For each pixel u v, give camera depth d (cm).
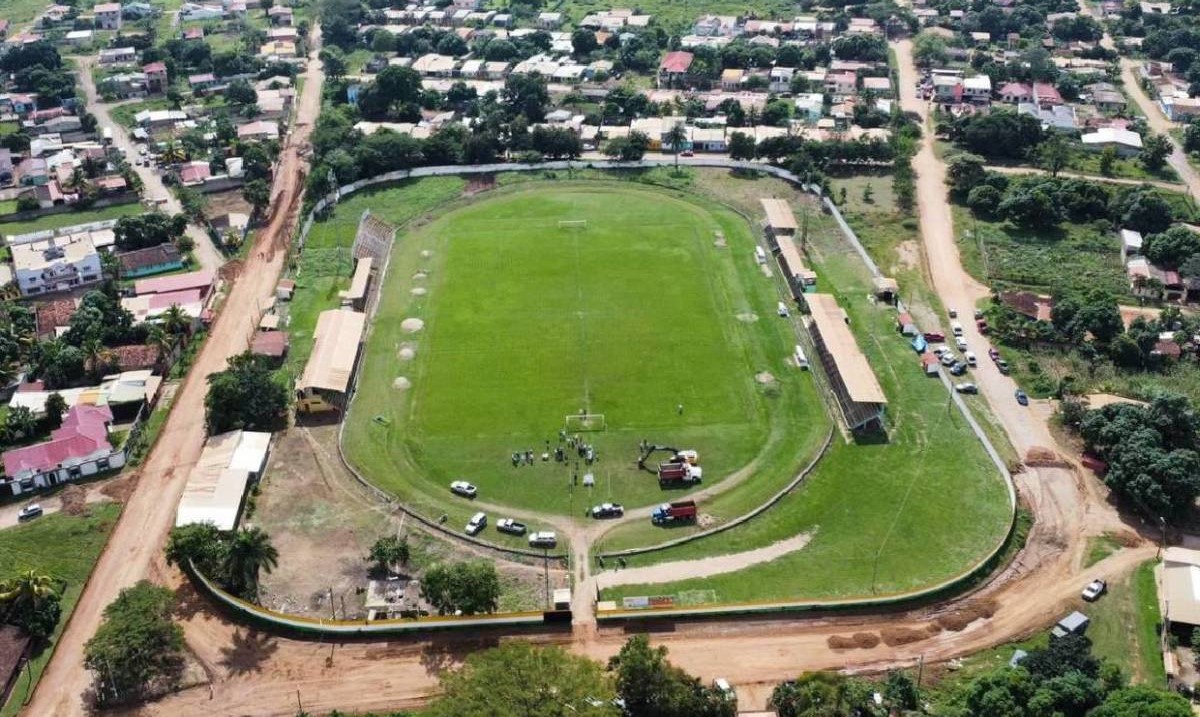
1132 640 13950
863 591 14862
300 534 16038
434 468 17500
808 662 13762
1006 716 12000
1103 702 12125
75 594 14975
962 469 17400
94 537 16062
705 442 18050
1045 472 17288
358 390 19562
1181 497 15775
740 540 15925
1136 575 15100
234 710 13112
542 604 14712
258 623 14362
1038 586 14988
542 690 12044
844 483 17112
